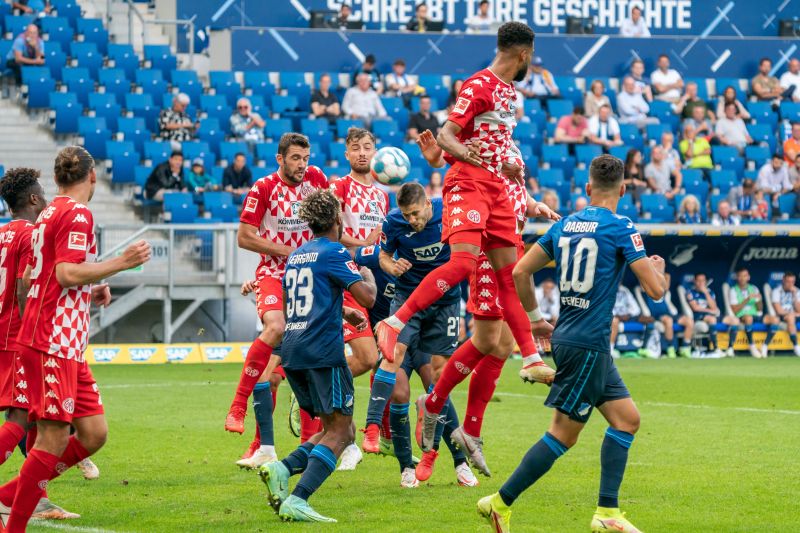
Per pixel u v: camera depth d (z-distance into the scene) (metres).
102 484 10.24
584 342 7.77
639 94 34.22
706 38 36.34
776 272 29.62
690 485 10.14
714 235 28.31
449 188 9.42
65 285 7.70
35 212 9.16
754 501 9.41
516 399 17.64
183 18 35.38
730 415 15.45
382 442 10.79
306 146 11.45
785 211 31.66
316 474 8.59
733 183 32.41
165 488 10.05
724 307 29.25
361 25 34.62
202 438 13.20
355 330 11.57
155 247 25.06
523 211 10.27
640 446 12.54
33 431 8.99
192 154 29.36
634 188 30.61
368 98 32.06
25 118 29.92
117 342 26.52
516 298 9.53
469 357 9.77
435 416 9.91
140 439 13.12
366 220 12.57
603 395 7.94
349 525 8.44
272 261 11.53
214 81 32.34
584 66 35.47
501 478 10.66
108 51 32.44
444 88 33.75
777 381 20.77
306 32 33.88
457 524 8.48
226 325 26.23
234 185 28.09
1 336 8.82
